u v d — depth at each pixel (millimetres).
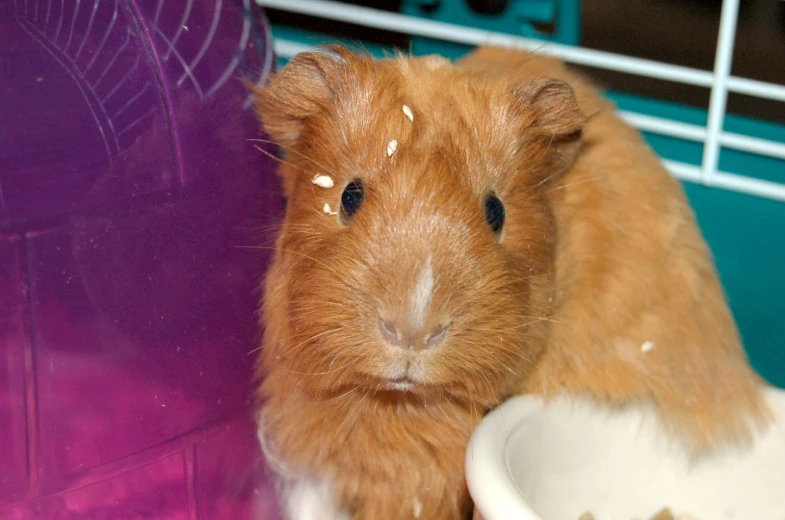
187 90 400
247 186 424
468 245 364
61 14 380
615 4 955
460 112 390
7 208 368
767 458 436
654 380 433
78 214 377
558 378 424
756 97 778
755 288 547
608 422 432
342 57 407
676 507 443
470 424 412
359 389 395
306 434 424
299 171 410
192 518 421
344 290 362
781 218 535
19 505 388
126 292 389
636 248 433
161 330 399
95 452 394
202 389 415
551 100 405
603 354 430
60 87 375
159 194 392
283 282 404
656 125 531
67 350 383
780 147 512
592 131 436
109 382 392
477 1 565
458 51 573
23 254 372
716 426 439
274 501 460
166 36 398
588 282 425
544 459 416
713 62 821
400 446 412
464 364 365
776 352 549
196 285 406
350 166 385
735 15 496
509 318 371
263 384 430
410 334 354
